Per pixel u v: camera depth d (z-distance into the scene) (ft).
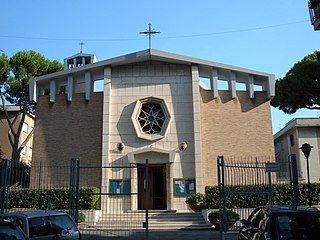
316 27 54.08
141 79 78.54
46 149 78.33
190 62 77.51
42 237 29.94
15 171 58.80
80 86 87.25
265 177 70.69
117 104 77.56
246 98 79.20
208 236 51.55
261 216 29.63
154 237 50.67
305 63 87.97
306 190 61.52
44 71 106.63
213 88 78.33
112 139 75.72
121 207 72.18
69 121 78.84
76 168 47.55
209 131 76.69
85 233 53.62
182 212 68.85
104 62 78.07
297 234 25.81
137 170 74.95
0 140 115.34
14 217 30.78
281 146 138.92
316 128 121.90
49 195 61.82
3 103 103.91
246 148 76.48
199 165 72.64
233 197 59.82
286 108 93.66
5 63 101.65
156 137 74.95
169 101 77.30
